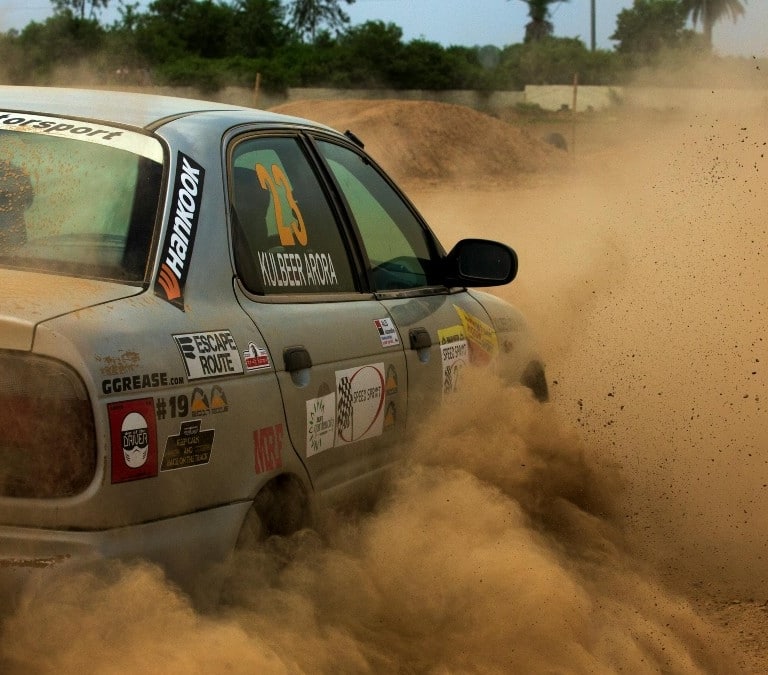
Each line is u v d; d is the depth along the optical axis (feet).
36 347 9.13
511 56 276.00
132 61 209.56
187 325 10.44
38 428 9.12
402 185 99.86
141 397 9.54
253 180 12.73
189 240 11.16
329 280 13.39
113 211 11.10
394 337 13.89
